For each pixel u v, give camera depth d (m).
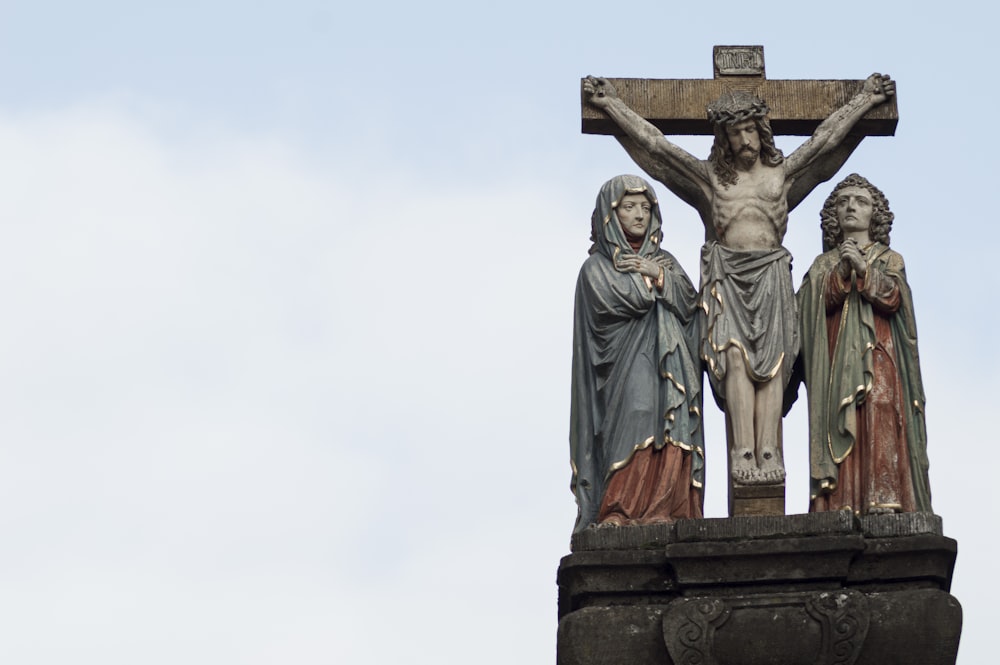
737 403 25.52
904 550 24.12
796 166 26.88
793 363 25.78
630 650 24.08
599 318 26.05
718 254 26.22
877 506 24.84
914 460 25.30
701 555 24.16
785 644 23.77
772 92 27.62
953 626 23.73
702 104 27.58
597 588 24.42
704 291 26.09
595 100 27.44
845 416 25.31
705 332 25.92
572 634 24.14
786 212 26.78
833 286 25.95
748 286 26.08
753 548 24.14
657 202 26.66
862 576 24.19
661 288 26.05
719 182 26.78
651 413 25.48
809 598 23.89
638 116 27.36
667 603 24.34
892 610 23.80
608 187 26.66
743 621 23.84
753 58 27.80
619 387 25.73
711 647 23.80
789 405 26.39
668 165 27.05
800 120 27.53
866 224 26.39
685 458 25.39
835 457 25.23
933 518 24.45
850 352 25.58
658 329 25.91
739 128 26.62
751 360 25.62
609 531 24.73
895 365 25.69
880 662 23.73
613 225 26.48
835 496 25.17
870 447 25.19
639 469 25.27
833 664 23.72
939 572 24.17
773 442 25.44
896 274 26.02
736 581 24.14
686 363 25.75
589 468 25.62
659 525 24.72
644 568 24.45
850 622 23.72
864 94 27.34
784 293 26.02
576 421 25.95
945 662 23.77
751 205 26.58
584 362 26.12
